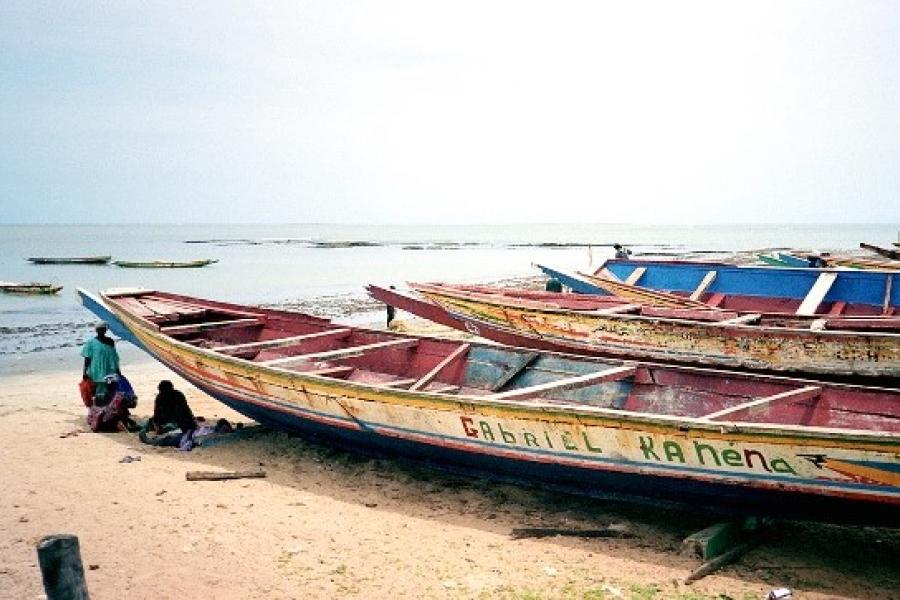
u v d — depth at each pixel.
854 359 7.73
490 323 11.18
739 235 146.25
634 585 5.12
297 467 7.91
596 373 7.06
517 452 6.20
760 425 5.02
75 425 9.82
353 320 21.42
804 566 5.41
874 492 4.76
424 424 6.68
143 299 11.90
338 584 5.17
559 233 180.88
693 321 8.90
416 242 110.38
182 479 7.49
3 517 6.45
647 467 5.60
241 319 11.00
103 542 5.90
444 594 5.02
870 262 17.53
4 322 22.09
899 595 4.93
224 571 5.38
